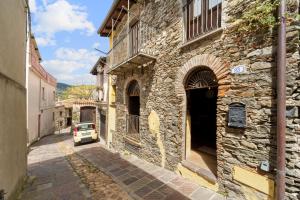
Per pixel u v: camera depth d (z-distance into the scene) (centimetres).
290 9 275
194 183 454
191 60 453
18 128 488
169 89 545
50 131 2253
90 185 505
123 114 895
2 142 352
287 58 277
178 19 506
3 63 375
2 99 357
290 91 274
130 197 418
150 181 493
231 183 361
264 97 307
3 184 352
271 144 298
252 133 323
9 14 425
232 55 357
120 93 929
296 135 268
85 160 828
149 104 652
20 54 541
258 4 310
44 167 754
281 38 273
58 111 2730
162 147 582
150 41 648
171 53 533
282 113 271
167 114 555
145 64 678
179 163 511
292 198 271
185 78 484
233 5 355
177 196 406
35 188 514
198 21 457
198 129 744
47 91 2033
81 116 2064
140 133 712
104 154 919
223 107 374
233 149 356
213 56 394
